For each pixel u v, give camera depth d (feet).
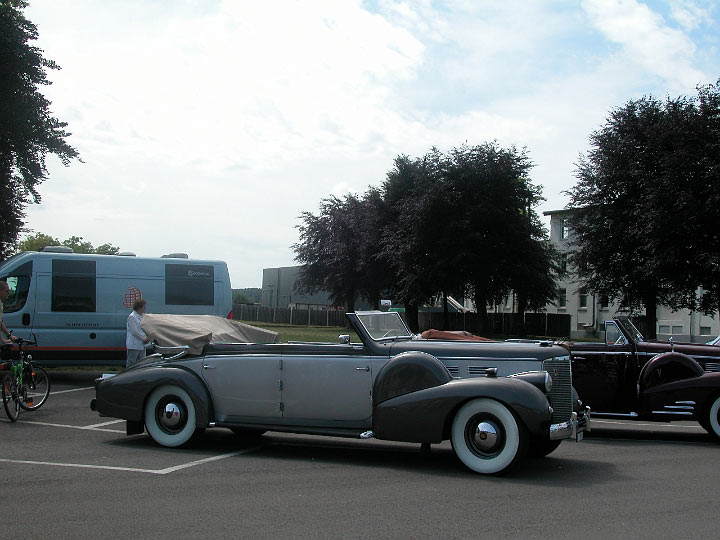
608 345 32.91
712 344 36.91
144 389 26.89
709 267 100.58
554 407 23.98
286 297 276.00
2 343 32.58
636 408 32.07
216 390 26.58
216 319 31.73
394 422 23.43
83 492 19.66
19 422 32.09
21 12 76.95
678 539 15.79
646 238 105.60
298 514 17.60
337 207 181.78
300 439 29.68
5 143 75.97
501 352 24.59
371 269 164.76
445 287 134.82
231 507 18.20
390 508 18.26
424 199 131.44
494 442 22.25
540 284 131.23
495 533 16.14
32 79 76.02
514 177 131.85
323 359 25.22
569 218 124.36
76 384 48.21
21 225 83.82
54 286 48.60
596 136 119.14
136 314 38.96
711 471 23.84
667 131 104.94
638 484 21.52
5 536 15.62
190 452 26.05
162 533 15.92
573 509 18.34
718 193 98.22
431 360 23.58
